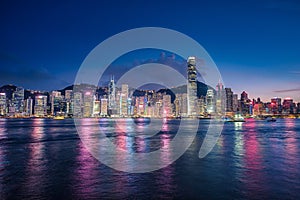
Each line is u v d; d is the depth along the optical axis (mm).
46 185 14875
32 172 18359
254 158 24766
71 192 13586
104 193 13430
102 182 15586
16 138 49125
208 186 14750
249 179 16375
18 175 17406
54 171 18703
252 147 34531
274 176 17156
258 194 13297
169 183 15414
